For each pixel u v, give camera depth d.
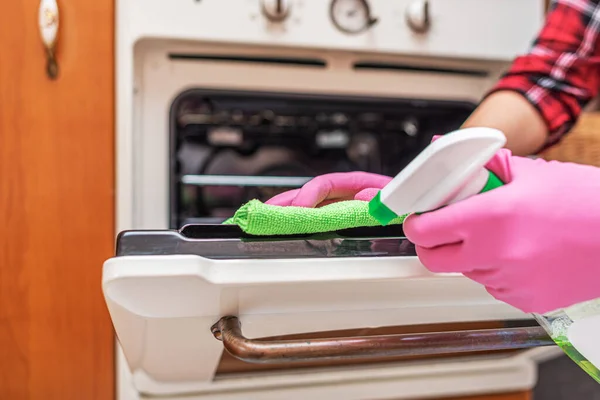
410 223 0.28
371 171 0.90
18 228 0.61
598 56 0.58
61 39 0.62
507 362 0.67
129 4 0.64
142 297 0.29
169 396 0.57
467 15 0.75
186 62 0.69
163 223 0.67
